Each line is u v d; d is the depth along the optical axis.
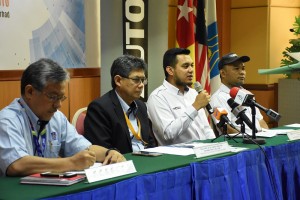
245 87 6.45
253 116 3.30
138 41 4.56
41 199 1.80
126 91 3.27
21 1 3.87
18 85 3.86
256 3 6.30
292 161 3.35
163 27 4.76
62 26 4.30
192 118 3.59
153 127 3.79
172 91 3.88
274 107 6.36
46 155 2.55
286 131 3.79
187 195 2.54
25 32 3.91
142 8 4.56
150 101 3.83
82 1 4.55
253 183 2.98
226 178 2.74
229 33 6.52
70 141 2.68
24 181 2.04
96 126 3.18
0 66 3.72
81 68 4.57
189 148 3.03
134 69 3.26
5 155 2.25
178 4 5.18
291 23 6.52
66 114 4.37
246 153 2.94
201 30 5.27
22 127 2.39
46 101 2.36
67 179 2.03
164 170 2.40
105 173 2.15
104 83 4.55
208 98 3.62
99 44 4.84
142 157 2.72
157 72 4.73
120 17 4.50
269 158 3.13
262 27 6.28
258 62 6.34
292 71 5.40
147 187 2.29
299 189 3.37
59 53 4.28
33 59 4.00
